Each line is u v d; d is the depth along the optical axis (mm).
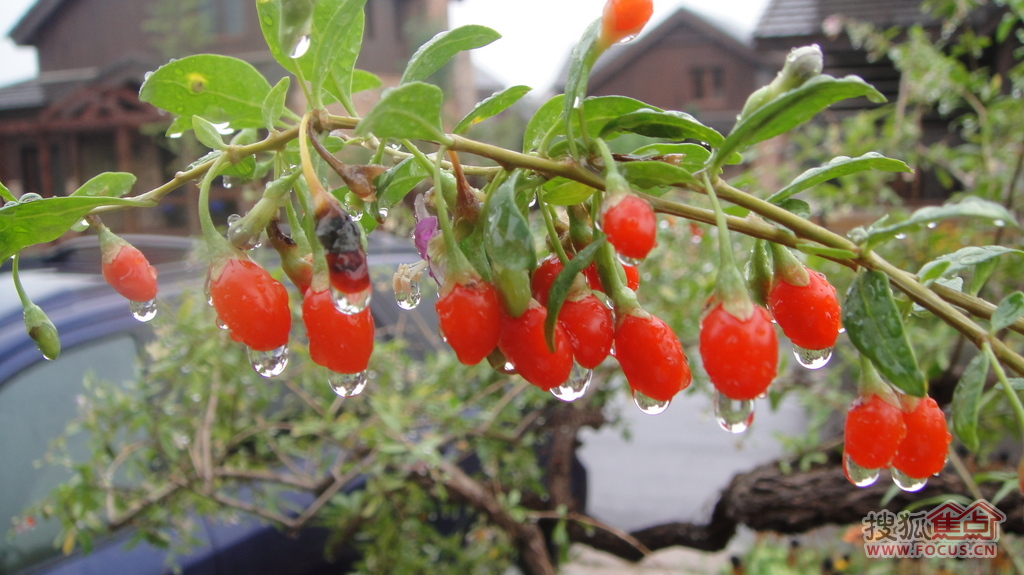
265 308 741
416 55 856
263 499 2682
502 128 15430
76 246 3494
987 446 2467
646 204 664
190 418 2596
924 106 4055
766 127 728
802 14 6887
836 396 2680
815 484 2361
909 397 823
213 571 2539
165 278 3096
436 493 2652
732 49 17844
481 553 2854
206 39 13852
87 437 2545
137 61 13641
